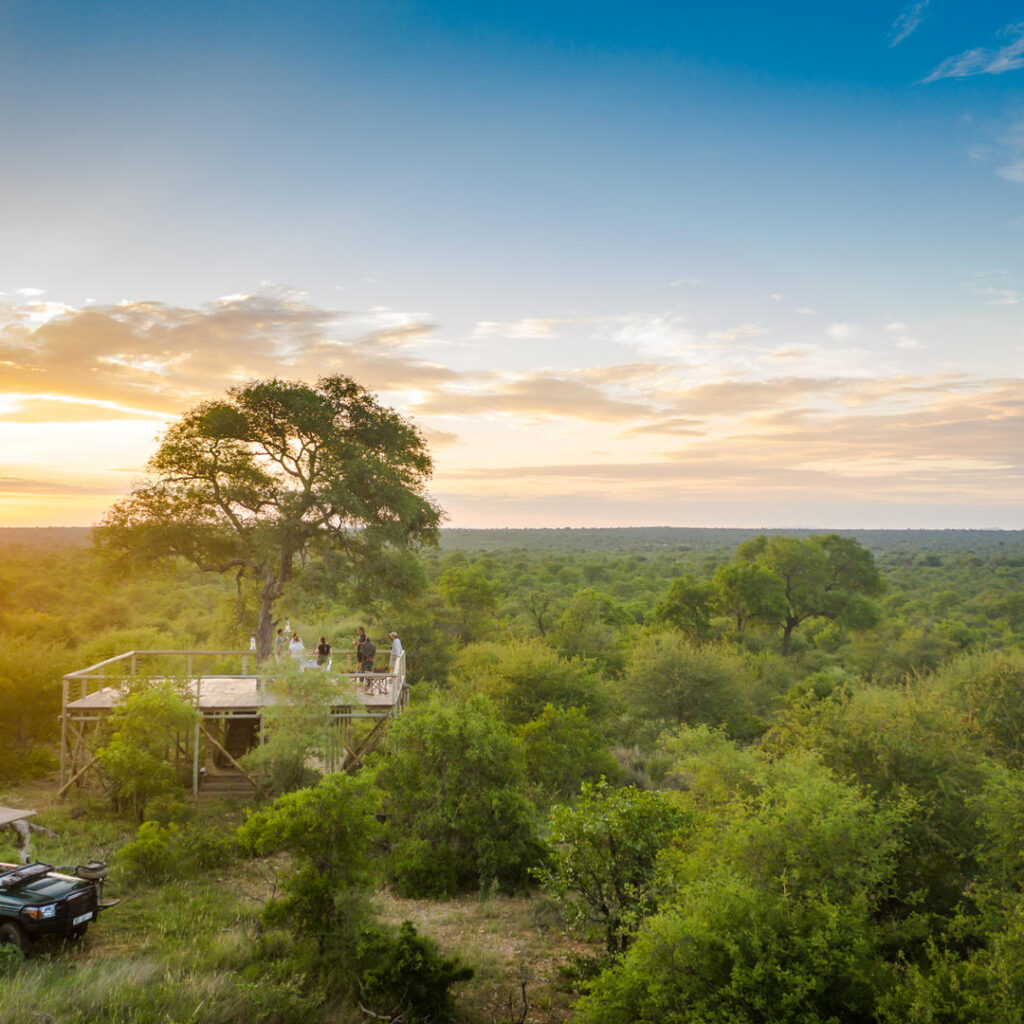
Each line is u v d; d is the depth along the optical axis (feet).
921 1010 23.62
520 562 392.47
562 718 73.36
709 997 24.77
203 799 61.62
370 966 33.06
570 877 36.60
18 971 30.14
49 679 77.25
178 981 30.19
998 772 37.65
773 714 109.09
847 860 29.81
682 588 179.93
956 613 248.32
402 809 52.24
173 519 92.22
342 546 97.76
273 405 91.35
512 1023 30.22
